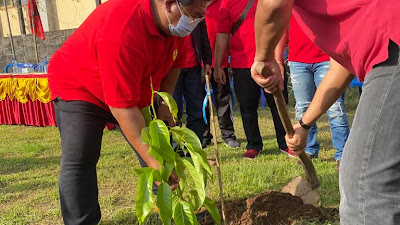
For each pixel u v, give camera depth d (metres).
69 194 2.42
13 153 5.60
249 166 4.26
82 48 2.25
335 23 1.48
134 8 2.09
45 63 8.89
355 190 1.40
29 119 7.52
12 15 13.84
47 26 13.48
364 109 1.38
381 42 1.33
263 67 1.68
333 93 1.94
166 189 1.90
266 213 2.79
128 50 2.03
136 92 2.11
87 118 2.37
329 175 3.80
